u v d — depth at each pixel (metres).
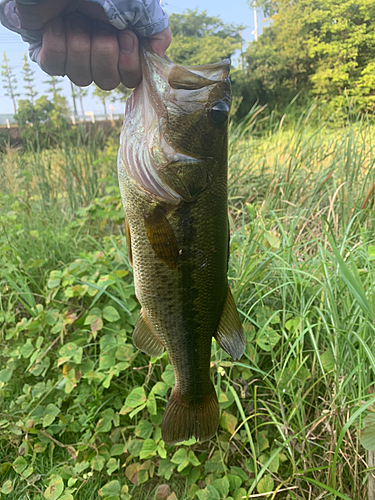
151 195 0.29
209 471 0.45
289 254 0.55
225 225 0.31
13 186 1.09
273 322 0.50
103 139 1.36
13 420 0.53
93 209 0.82
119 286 0.57
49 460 0.50
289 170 0.84
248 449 0.48
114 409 0.53
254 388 0.48
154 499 0.43
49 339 0.61
